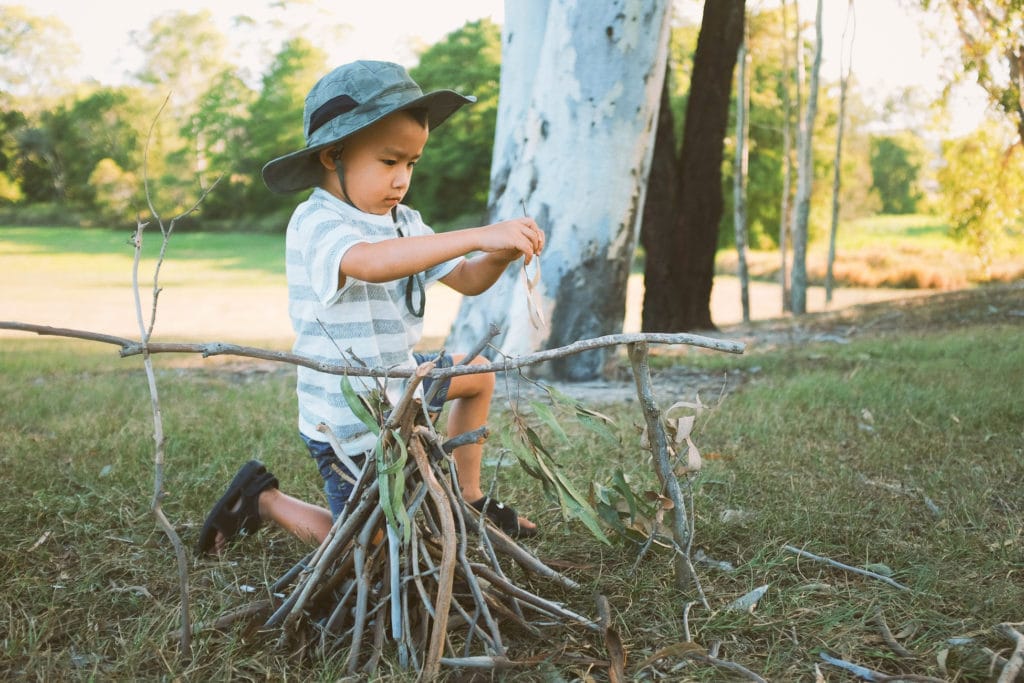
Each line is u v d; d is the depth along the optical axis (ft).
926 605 8.51
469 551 8.02
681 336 7.06
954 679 7.22
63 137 168.04
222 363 27.55
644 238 36.99
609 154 21.03
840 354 25.38
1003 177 49.29
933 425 14.92
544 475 7.82
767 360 25.25
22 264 90.38
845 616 8.19
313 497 11.51
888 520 10.62
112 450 13.25
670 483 8.36
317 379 8.40
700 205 36.58
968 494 11.28
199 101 164.55
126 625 8.23
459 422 9.57
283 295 63.52
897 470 12.64
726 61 35.68
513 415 7.97
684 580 8.66
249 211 159.94
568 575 9.09
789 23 71.15
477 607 7.38
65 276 77.97
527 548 9.53
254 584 9.10
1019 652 7.27
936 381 18.84
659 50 21.03
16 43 166.91
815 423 15.25
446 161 138.10
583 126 21.02
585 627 7.95
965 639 7.80
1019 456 13.03
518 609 7.90
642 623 8.20
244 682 7.29
